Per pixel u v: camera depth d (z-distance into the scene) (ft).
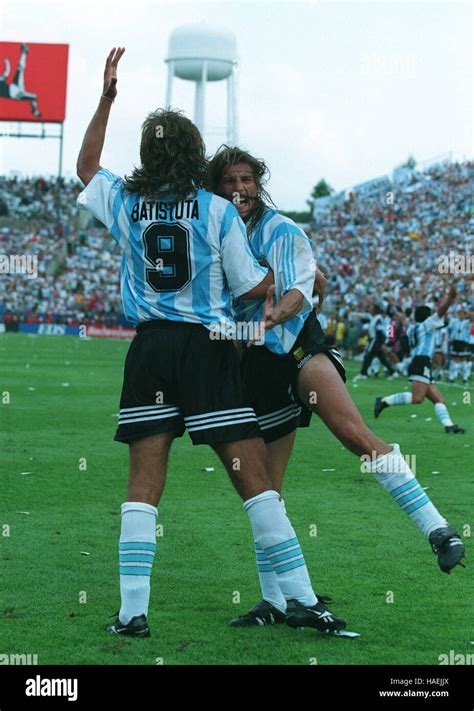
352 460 43.04
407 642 19.40
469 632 19.99
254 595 22.53
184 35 237.86
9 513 31.19
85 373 96.27
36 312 211.61
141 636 19.45
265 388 20.59
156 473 19.54
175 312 19.35
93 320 211.00
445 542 19.16
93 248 248.73
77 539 27.76
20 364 107.96
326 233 221.87
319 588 23.06
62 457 42.96
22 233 249.75
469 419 63.41
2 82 254.88
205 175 19.58
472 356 105.70
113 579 23.63
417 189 208.44
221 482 37.24
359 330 146.00
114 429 53.31
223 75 241.55
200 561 25.50
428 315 57.16
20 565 24.81
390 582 23.63
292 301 19.34
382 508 32.53
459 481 38.34
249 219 20.74
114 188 19.97
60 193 263.49
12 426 53.88
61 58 255.91
